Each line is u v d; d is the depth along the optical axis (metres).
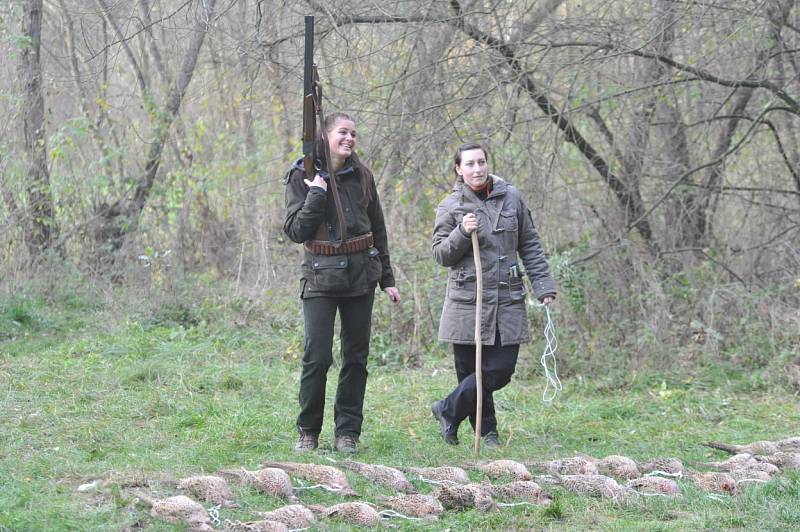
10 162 13.67
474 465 6.12
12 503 5.08
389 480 5.63
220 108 15.44
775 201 12.12
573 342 9.91
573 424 7.89
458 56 10.62
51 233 14.05
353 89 11.10
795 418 8.20
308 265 6.38
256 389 8.87
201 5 10.80
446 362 10.14
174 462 6.17
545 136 10.88
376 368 10.05
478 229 6.58
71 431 7.04
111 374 8.99
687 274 10.79
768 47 10.78
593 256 10.52
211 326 11.30
